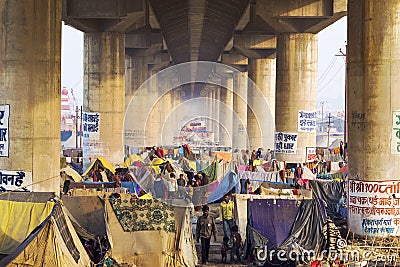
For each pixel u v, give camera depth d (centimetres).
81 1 4572
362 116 3159
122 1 4591
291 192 3111
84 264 2145
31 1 3050
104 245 2341
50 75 3119
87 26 4919
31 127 3067
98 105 5116
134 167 4112
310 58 4900
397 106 3112
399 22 3098
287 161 4928
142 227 2377
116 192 3053
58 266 1912
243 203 2716
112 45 5106
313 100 4947
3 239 2133
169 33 7531
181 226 2411
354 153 3189
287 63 4906
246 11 5422
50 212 2158
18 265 1881
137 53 7119
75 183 3466
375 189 3114
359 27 3180
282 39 4912
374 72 3130
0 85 3062
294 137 4928
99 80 5109
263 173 3959
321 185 3481
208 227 2661
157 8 5991
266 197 2738
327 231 2523
